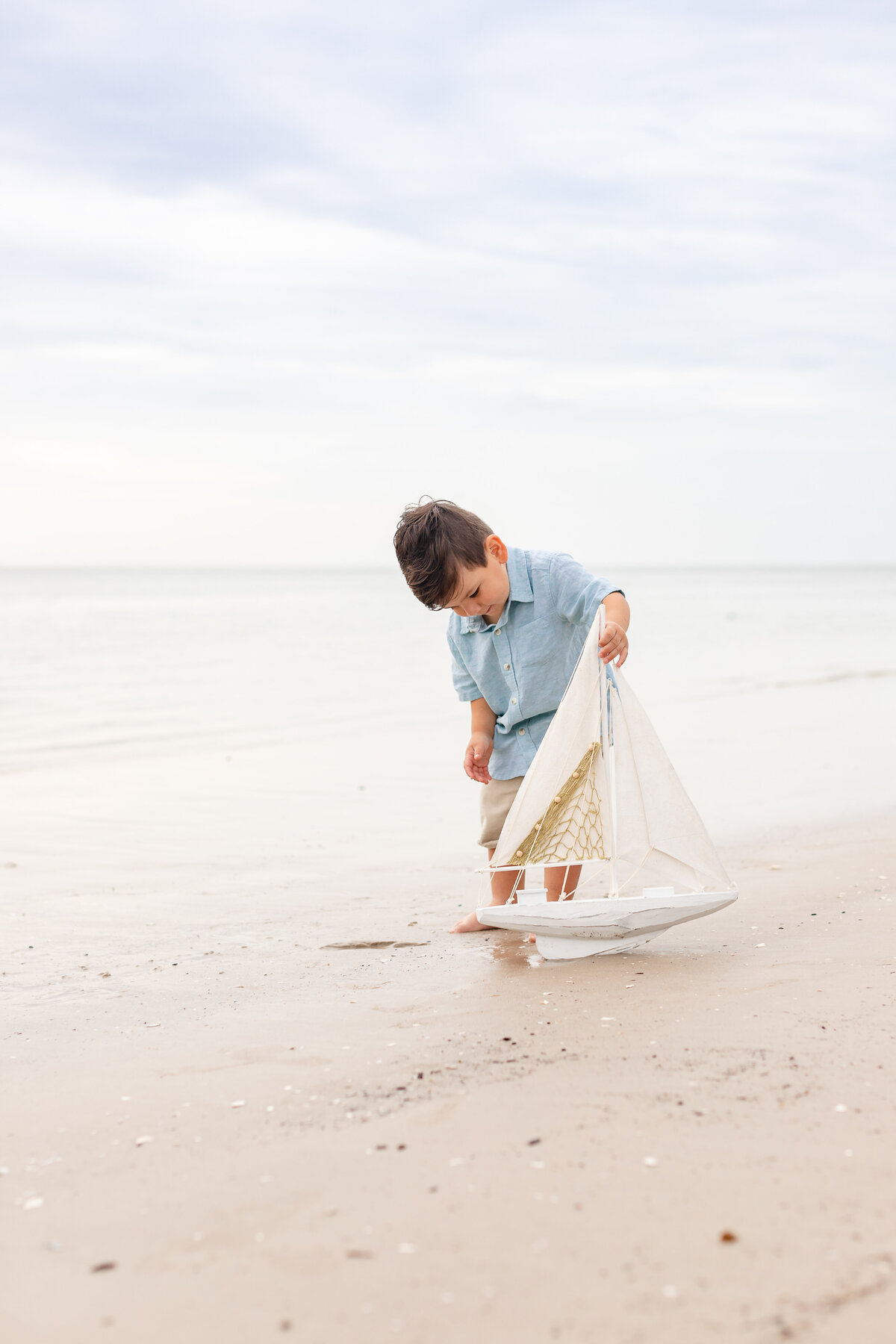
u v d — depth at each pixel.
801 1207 1.70
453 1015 2.86
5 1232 1.79
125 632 29.33
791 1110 2.07
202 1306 1.53
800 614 39.25
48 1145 2.15
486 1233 1.67
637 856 3.30
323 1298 1.53
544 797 3.29
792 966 3.12
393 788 7.71
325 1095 2.33
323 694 14.91
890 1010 2.66
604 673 3.27
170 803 7.20
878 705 12.09
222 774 8.52
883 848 4.96
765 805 6.39
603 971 3.19
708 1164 1.86
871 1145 1.91
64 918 4.33
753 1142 1.94
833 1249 1.58
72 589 86.19
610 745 3.30
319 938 3.92
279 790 7.69
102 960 3.69
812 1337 1.39
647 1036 2.56
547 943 3.39
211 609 45.84
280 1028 2.84
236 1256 1.66
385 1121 2.15
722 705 12.38
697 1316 1.44
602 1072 2.34
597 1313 1.45
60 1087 2.48
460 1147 1.99
